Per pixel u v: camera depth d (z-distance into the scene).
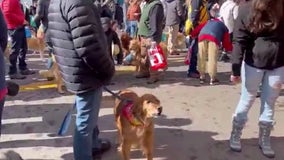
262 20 4.00
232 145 4.77
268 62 4.21
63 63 3.71
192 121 5.65
